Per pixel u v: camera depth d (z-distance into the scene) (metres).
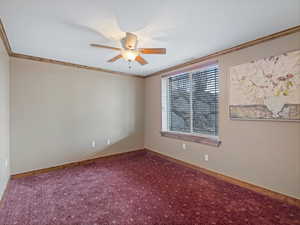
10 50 2.55
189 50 2.63
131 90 4.24
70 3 1.48
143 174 2.93
